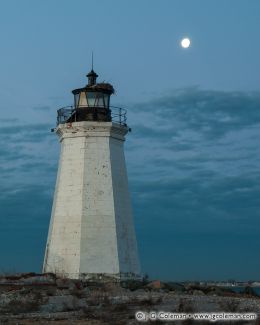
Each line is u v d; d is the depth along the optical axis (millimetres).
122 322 26906
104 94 47031
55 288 37938
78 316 28766
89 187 45031
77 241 44312
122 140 47062
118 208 45406
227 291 41562
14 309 30906
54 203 46438
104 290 38469
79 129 45625
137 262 46312
